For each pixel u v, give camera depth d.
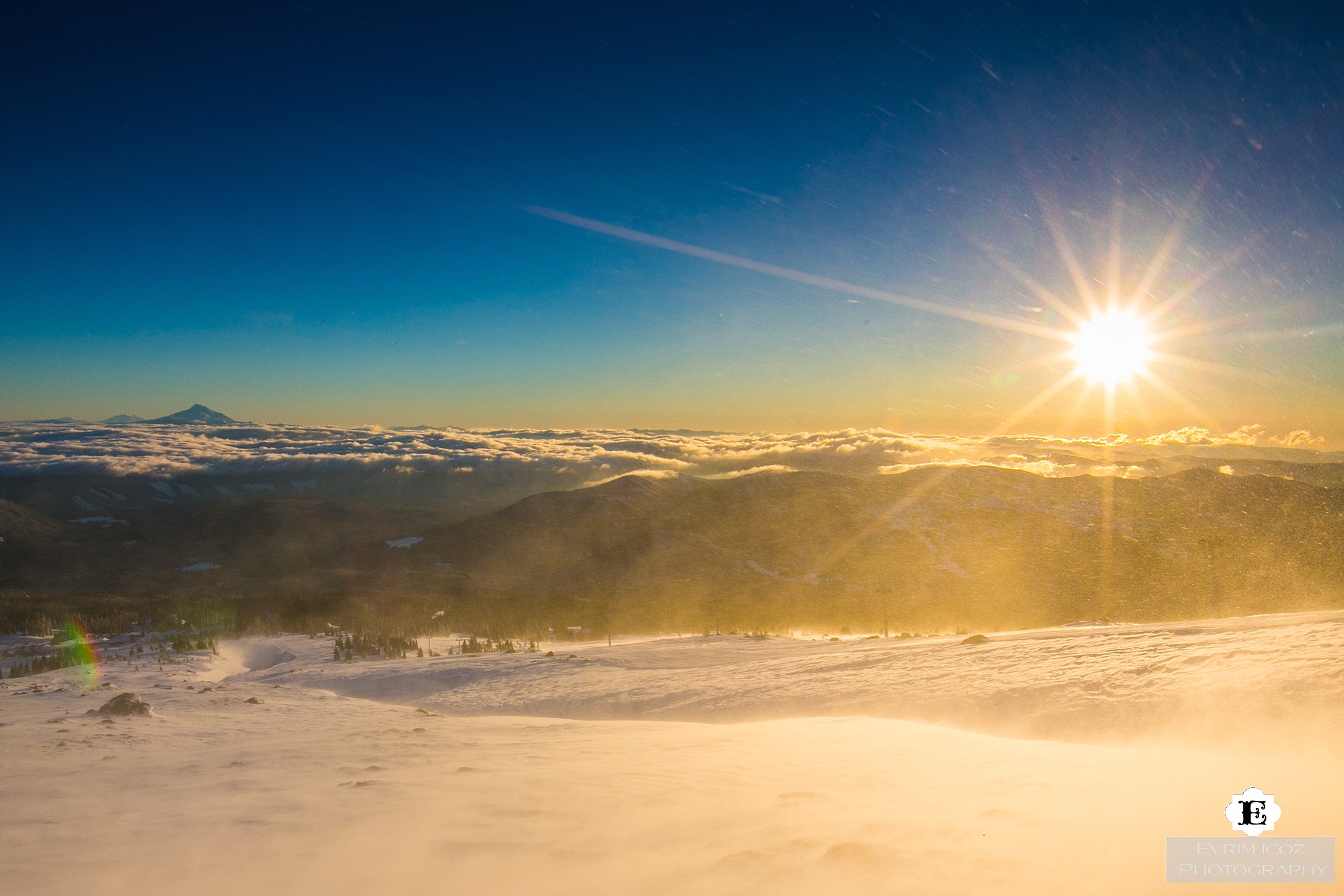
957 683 22.30
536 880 5.27
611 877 5.20
